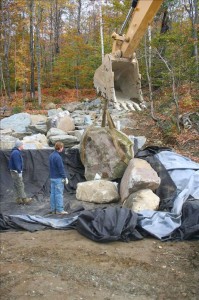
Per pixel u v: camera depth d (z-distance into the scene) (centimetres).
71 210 730
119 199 767
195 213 598
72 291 411
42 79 2458
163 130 1151
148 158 833
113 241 559
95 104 1716
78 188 797
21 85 2419
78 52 2145
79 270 463
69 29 2664
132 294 409
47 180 877
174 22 1700
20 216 651
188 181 746
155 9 569
